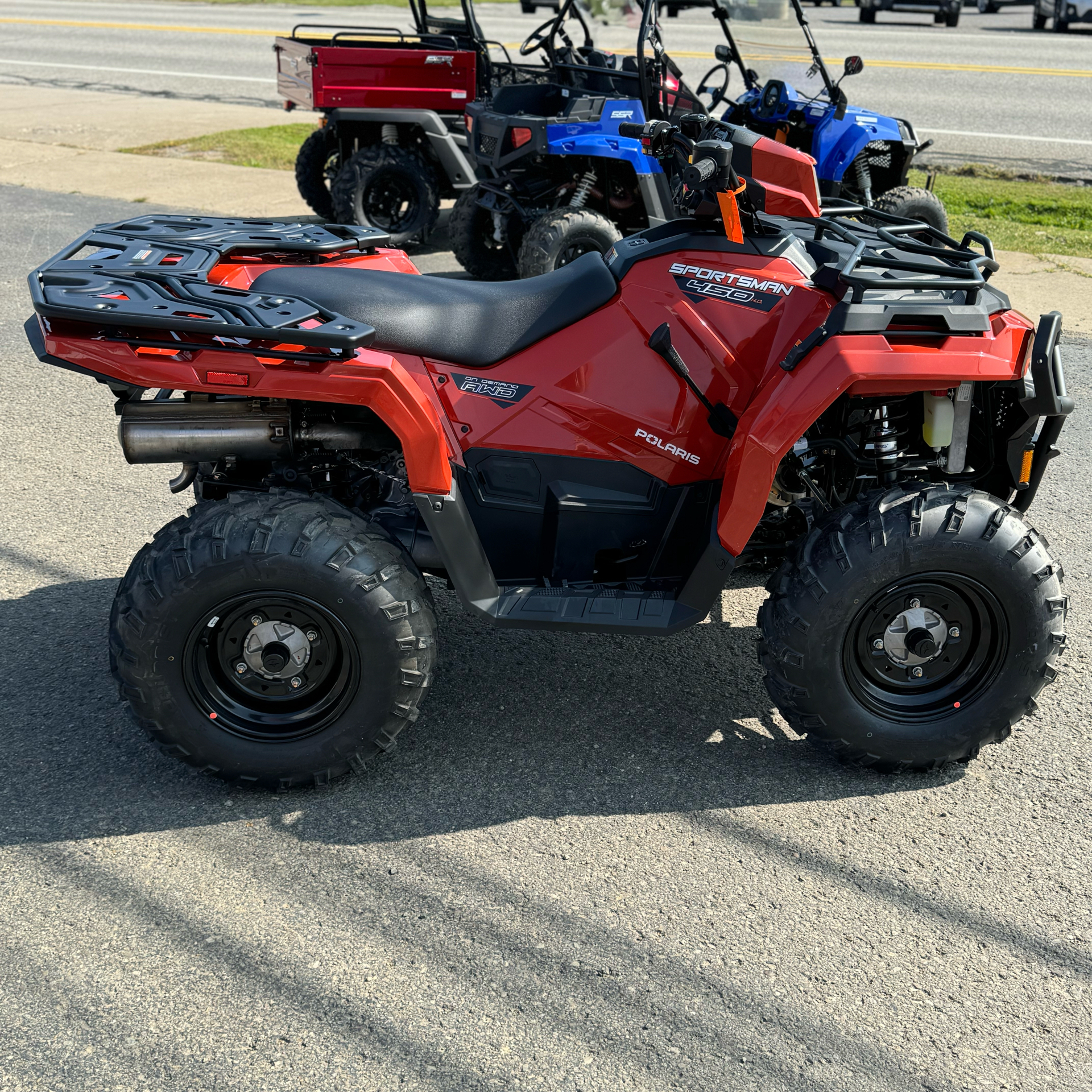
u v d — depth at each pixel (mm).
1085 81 16656
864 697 2959
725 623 3842
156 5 28297
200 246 3184
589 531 3135
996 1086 2160
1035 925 2559
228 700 2879
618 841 2807
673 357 2969
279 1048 2213
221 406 2854
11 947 2439
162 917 2533
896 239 3100
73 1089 2119
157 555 2713
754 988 2373
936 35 22141
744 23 8062
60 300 2572
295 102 9516
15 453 5094
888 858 2764
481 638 3719
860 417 3070
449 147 8664
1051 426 3016
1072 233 9102
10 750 3096
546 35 8609
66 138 12516
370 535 2779
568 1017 2293
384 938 2486
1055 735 3275
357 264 3521
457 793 2979
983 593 2879
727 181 2770
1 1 29578
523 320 3057
